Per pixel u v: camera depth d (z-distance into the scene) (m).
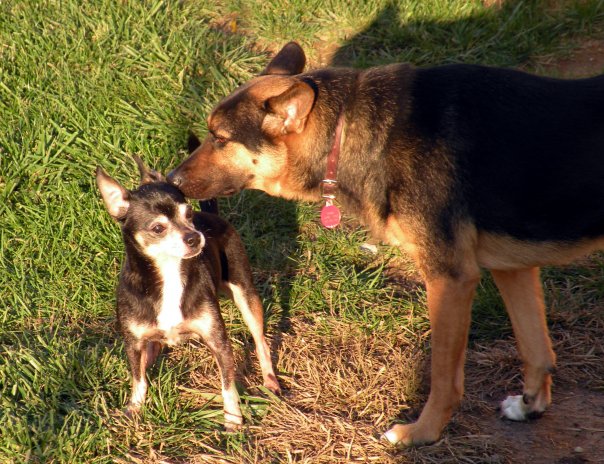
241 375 5.66
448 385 4.84
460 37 9.15
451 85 4.70
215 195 5.13
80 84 7.80
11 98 7.67
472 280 4.71
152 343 5.71
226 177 5.06
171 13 9.24
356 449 4.88
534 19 9.24
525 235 4.61
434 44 9.16
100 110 7.65
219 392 5.41
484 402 5.36
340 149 4.88
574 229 4.57
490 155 4.55
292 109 4.78
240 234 7.07
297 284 6.51
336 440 4.96
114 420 5.01
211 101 8.05
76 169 7.15
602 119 4.51
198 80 8.32
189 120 7.80
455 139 4.58
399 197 4.69
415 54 9.09
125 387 5.36
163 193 4.99
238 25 9.72
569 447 4.87
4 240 6.59
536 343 5.04
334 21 9.64
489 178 4.55
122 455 4.80
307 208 7.40
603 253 6.54
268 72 5.50
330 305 6.35
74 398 5.26
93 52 8.20
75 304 6.17
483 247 4.73
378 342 5.95
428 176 4.59
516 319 5.08
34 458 4.68
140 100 7.91
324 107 4.88
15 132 7.31
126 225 4.96
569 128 4.51
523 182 4.52
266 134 4.93
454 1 9.45
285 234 7.23
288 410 5.20
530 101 4.59
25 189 7.00
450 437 4.93
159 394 5.17
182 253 4.83
